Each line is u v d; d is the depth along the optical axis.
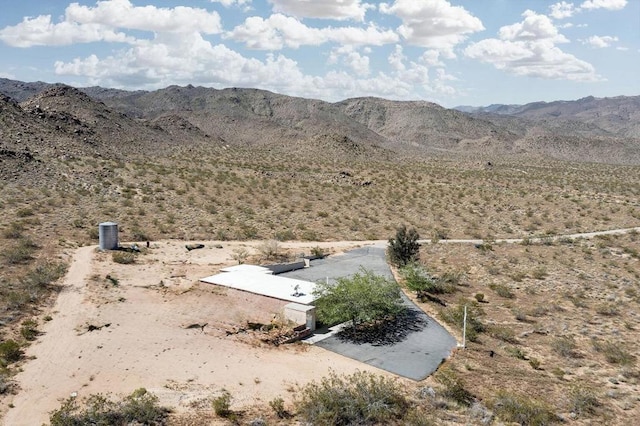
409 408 24.64
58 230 54.91
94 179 81.19
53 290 38.75
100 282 41.34
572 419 24.67
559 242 64.94
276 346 32.88
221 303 39.44
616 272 54.06
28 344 30.42
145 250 51.94
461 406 25.20
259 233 63.66
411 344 33.88
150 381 27.11
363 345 33.59
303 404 24.38
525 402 25.19
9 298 35.66
